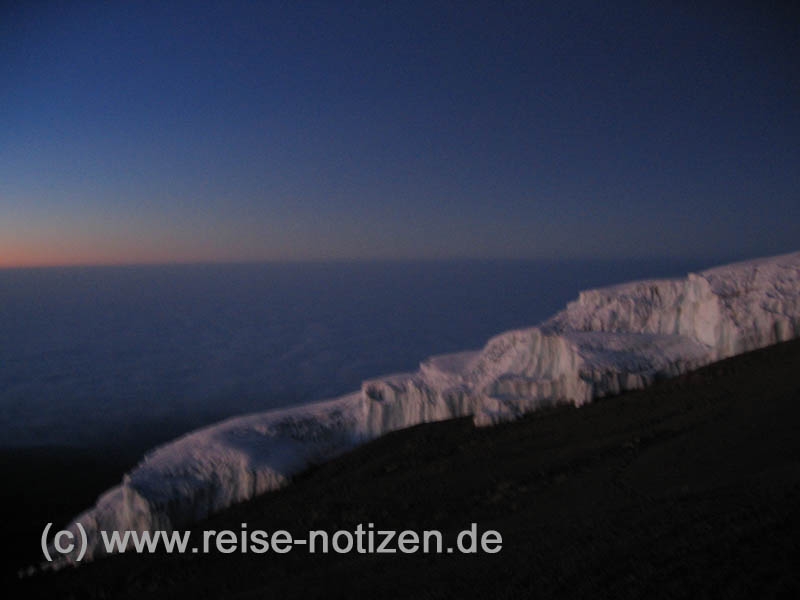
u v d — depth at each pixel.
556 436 25.38
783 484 12.89
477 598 11.48
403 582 13.52
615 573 10.87
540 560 12.53
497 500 19.73
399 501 22.36
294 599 14.24
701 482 15.58
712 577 9.70
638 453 20.16
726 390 23.94
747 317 28.12
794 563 9.39
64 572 25.77
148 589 20.80
